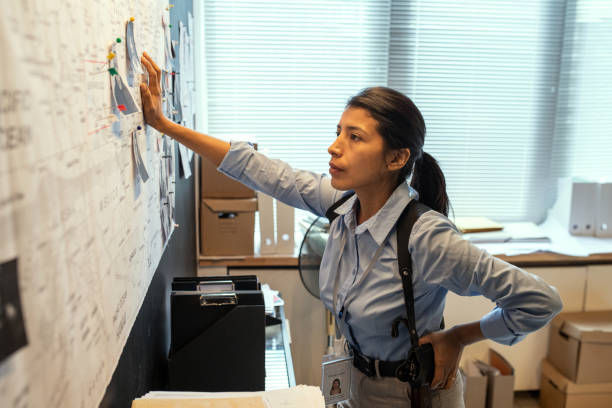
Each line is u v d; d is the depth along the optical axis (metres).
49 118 0.50
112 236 0.78
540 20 3.02
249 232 2.57
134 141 0.96
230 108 2.96
